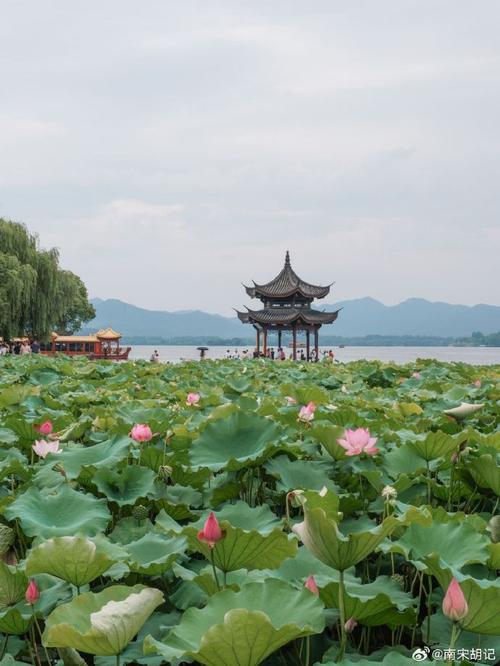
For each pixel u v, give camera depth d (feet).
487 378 34.71
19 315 129.18
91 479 12.17
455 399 25.39
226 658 5.98
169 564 8.52
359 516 12.09
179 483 13.78
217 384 30.91
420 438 13.80
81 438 17.92
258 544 8.06
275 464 12.67
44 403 22.95
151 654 7.46
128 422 18.06
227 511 10.18
